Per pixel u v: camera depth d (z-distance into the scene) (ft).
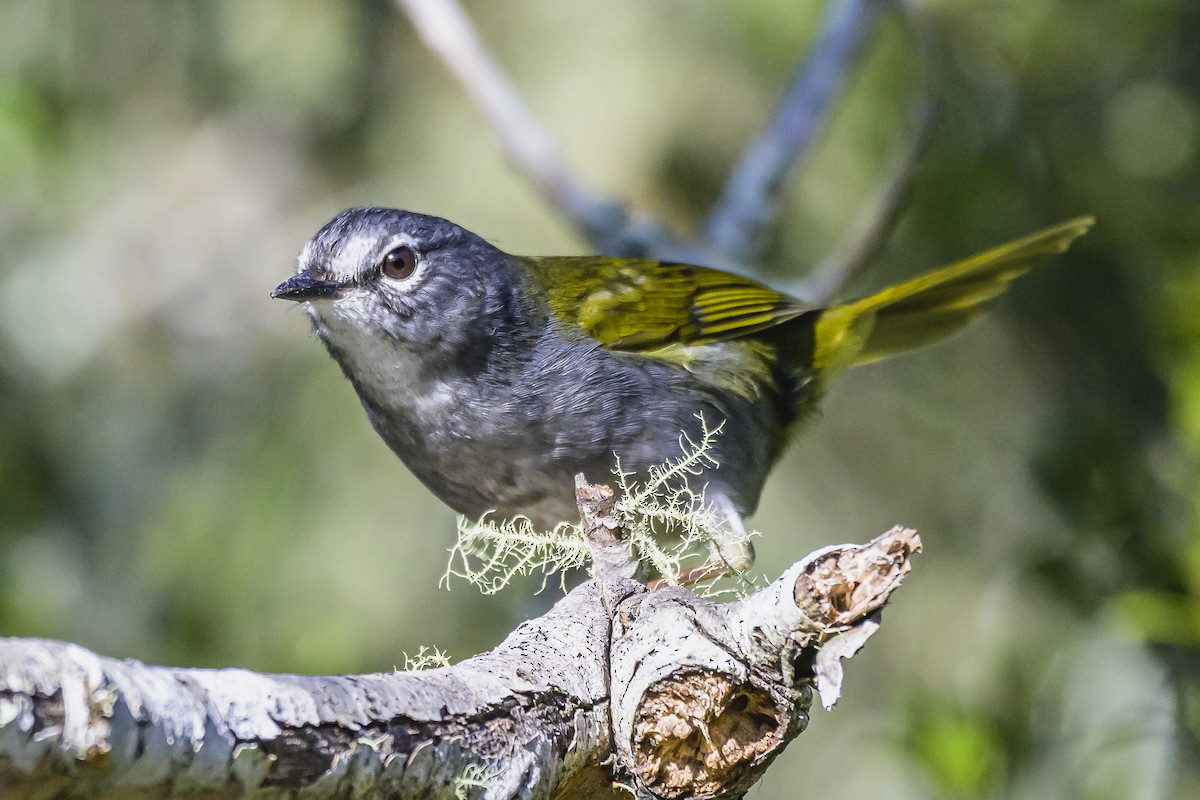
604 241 35.09
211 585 42.24
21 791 10.90
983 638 37.91
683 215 42.78
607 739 16.43
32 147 42.09
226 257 46.73
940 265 39.40
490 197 45.60
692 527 21.72
